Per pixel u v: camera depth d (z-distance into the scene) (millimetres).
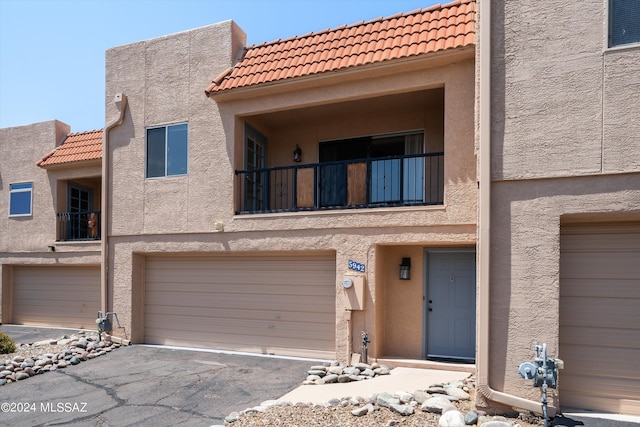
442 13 8172
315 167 9039
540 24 5379
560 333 5441
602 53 5094
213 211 9422
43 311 13594
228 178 9344
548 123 5262
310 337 8828
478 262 5449
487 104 5473
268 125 10539
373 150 10141
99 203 15156
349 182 8734
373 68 7805
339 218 8195
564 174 5145
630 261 5270
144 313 10500
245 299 9492
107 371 8203
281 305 9148
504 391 5203
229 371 7914
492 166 5465
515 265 5289
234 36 9859
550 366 4672
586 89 5133
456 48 7125
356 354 7824
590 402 5270
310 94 8641
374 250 7910
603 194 5008
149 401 6531
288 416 5305
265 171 9398
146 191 10227
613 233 5355
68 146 14008
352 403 5641
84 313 12938
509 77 5473
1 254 14109
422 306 8195
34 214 13914
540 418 4977
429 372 7254
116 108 10805
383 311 8336
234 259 9680
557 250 5148
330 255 8781
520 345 5191
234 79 9102
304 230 8531
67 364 8758
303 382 7086
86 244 12711
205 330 9805
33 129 14461
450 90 7520
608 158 4992
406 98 8688
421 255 8297
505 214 5383
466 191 7297
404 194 8375
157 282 10445
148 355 9258
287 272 9156
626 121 4953
